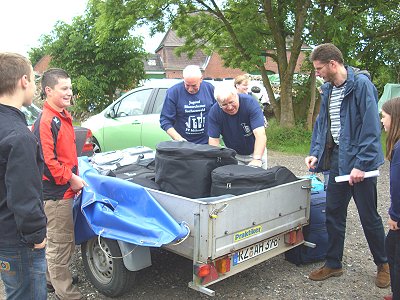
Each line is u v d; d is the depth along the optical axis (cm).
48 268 344
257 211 336
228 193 338
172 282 386
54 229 334
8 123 213
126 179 379
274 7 1404
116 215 323
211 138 441
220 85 415
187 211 310
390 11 1360
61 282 343
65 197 332
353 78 354
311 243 405
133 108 811
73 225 346
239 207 319
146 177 384
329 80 366
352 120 357
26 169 211
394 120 301
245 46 1368
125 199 336
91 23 1908
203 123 493
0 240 222
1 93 218
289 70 1349
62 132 325
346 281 392
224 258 315
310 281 392
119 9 1382
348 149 359
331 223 386
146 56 2028
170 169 350
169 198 323
